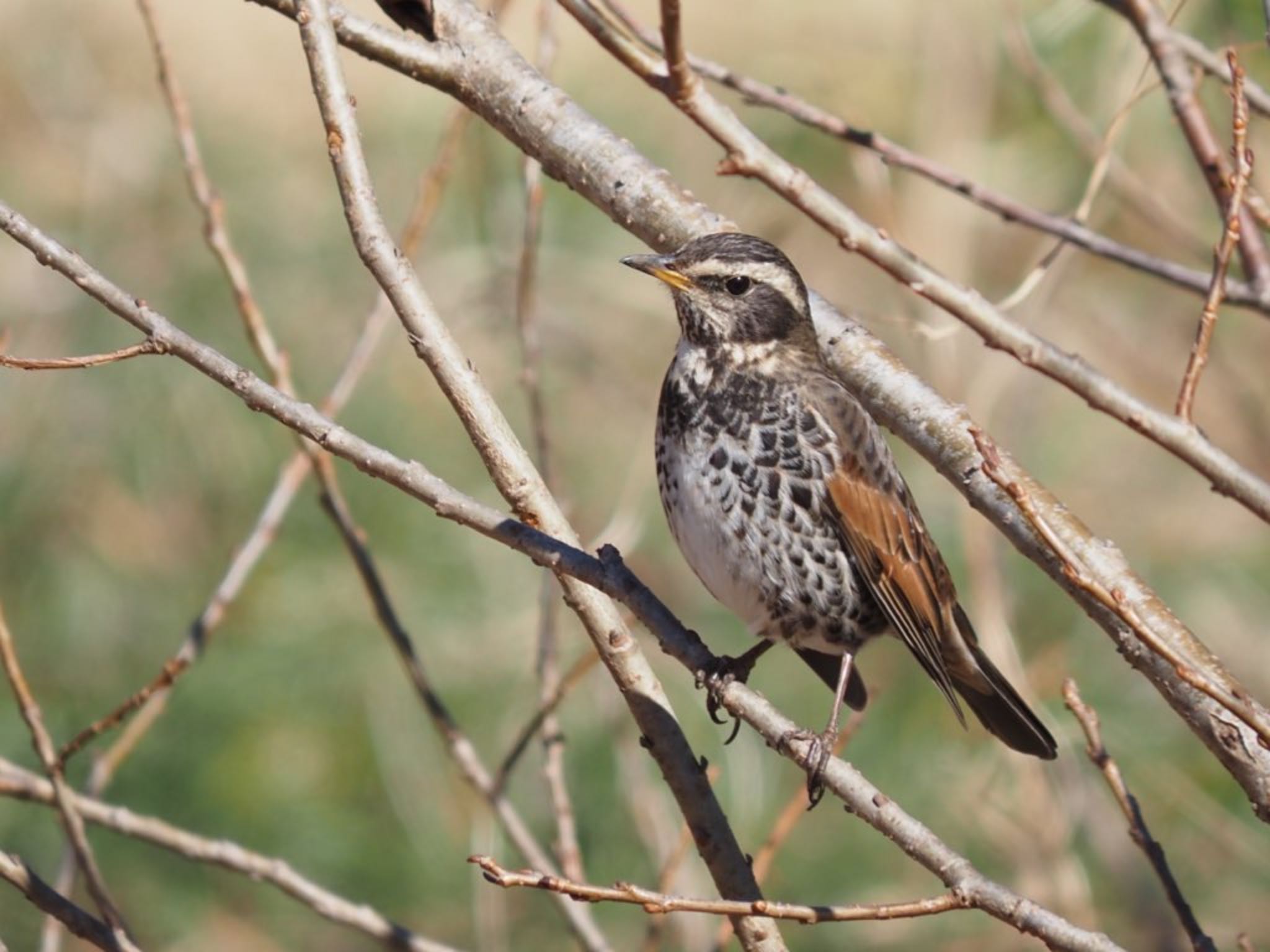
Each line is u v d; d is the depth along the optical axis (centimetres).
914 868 1210
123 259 1533
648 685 653
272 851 1248
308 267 1577
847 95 1450
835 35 1677
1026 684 1046
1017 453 1369
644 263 808
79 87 1703
